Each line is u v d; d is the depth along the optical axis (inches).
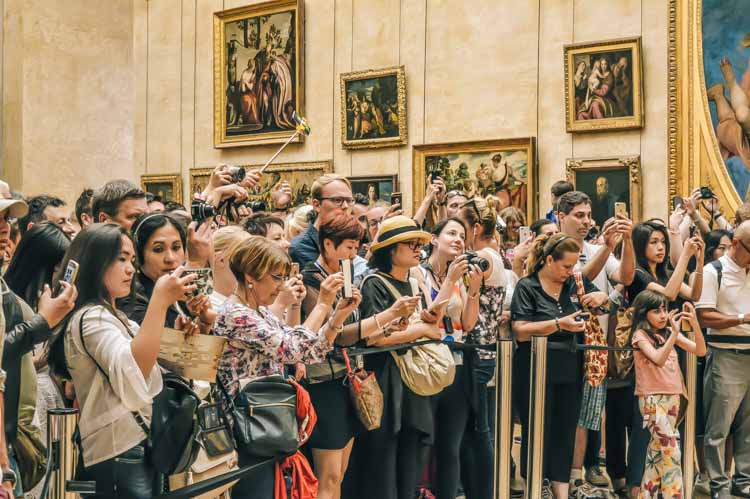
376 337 212.4
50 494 130.3
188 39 664.4
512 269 319.0
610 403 301.6
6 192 161.3
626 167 484.1
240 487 167.6
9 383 147.8
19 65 637.3
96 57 670.5
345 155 585.0
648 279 300.2
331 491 205.5
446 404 243.6
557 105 509.4
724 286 306.0
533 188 509.4
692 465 291.6
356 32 580.7
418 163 549.6
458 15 542.9
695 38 469.1
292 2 599.2
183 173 665.6
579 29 502.0
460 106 541.0
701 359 328.5
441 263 261.0
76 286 145.6
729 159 462.6
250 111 625.3
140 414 141.7
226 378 170.1
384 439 219.3
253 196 615.8
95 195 208.7
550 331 257.4
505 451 237.0
